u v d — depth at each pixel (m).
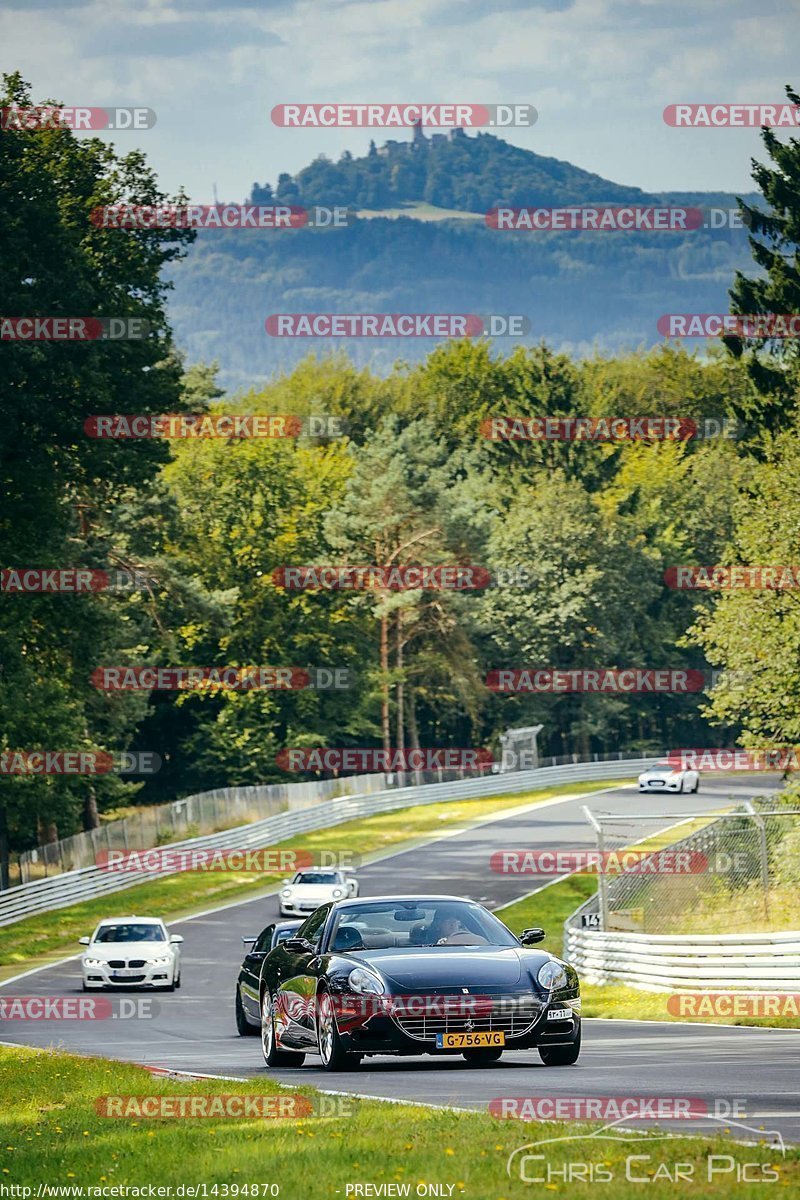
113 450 145.25
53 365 136.62
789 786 129.62
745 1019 60.69
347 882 141.00
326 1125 32.22
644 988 77.12
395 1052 40.31
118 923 100.56
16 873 152.62
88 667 161.62
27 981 107.69
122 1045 62.41
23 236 137.75
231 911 145.88
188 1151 30.86
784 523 128.62
